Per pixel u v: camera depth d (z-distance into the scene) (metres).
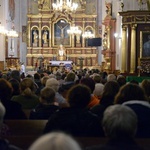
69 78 11.75
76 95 5.54
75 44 38.91
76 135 5.32
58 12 38.41
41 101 7.09
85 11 38.94
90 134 5.34
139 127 5.18
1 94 7.12
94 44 32.53
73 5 35.50
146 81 8.15
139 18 22.17
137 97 6.00
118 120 3.55
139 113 5.21
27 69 38.44
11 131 6.11
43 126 6.14
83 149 4.08
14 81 9.67
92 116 5.43
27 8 38.94
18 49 37.50
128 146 3.40
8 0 33.78
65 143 2.07
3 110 4.05
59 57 38.09
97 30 38.72
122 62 23.03
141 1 24.03
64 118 5.32
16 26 37.84
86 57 38.75
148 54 22.30
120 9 25.95
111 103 6.69
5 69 30.47
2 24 31.28
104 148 3.38
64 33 38.88
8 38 33.72
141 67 21.94
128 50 22.69
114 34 29.12
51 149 2.05
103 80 12.20
